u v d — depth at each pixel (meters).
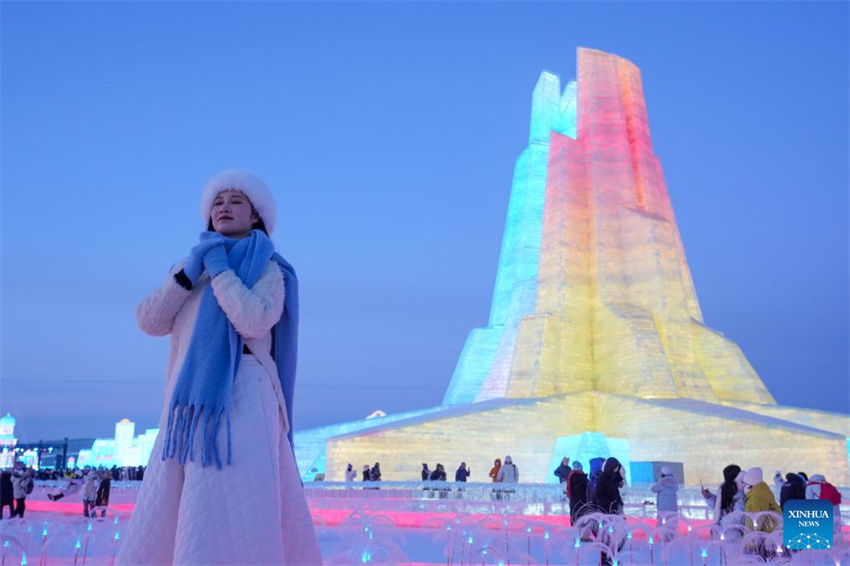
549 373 43.59
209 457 3.53
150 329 4.07
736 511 11.73
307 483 28.28
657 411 35.91
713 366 46.12
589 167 50.47
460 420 35.94
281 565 3.55
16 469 21.02
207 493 3.51
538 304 47.91
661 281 45.34
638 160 51.75
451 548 9.61
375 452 34.09
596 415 39.16
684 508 21.52
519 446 36.88
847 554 9.28
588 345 45.69
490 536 9.65
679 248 52.25
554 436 37.88
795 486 12.63
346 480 29.84
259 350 3.92
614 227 48.34
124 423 78.69
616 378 43.22
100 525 10.34
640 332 42.75
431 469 34.81
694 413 33.88
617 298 46.31
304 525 3.91
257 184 4.32
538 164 62.50
